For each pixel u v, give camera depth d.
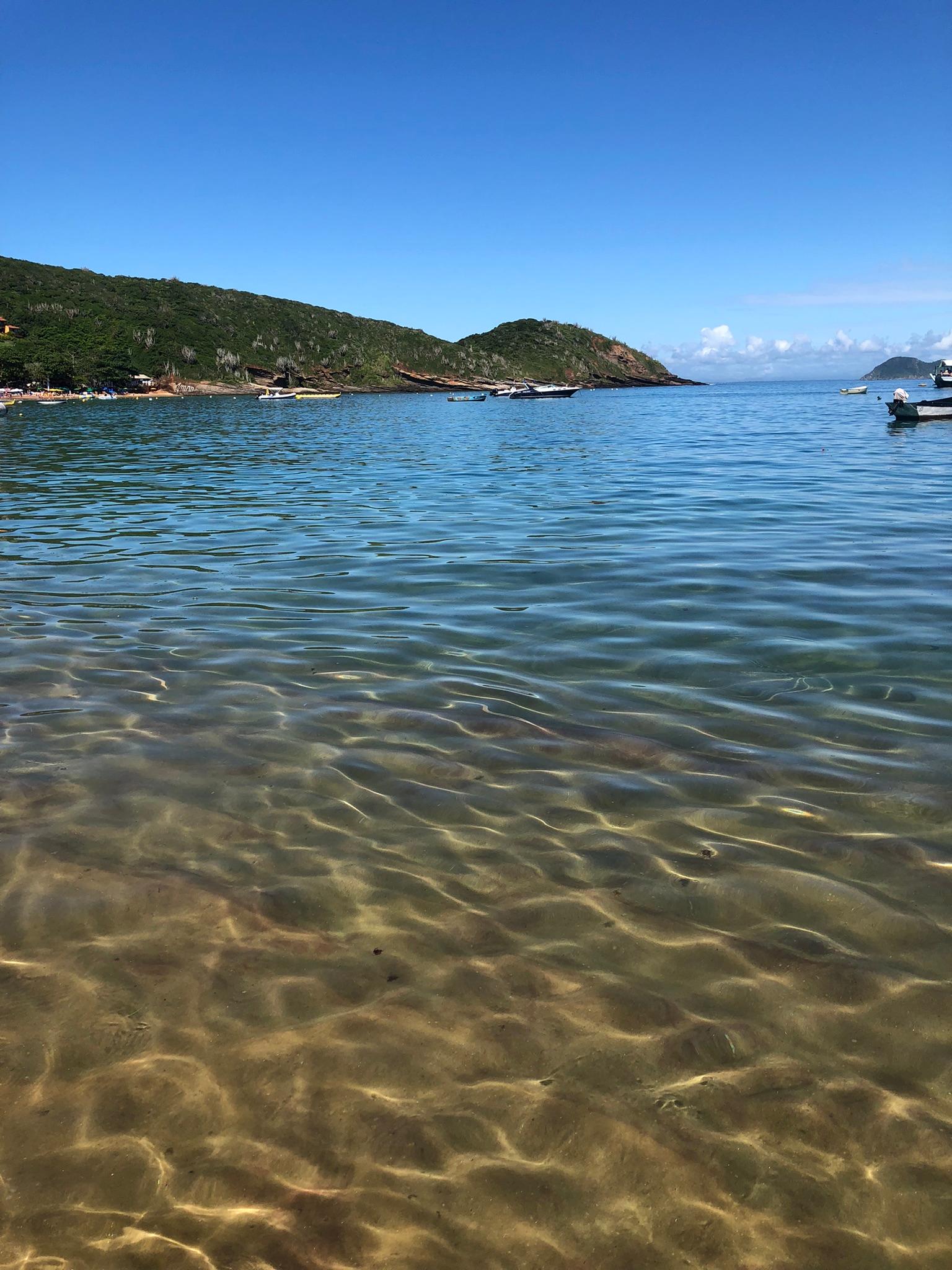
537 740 4.93
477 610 7.82
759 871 3.65
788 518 12.57
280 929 3.32
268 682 5.96
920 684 5.68
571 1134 2.42
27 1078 2.62
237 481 19.48
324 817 4.13
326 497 16.33
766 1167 2.32
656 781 4.43
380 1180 2.30
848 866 3.67
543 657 6.40
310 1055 2.70
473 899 3.51
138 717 5.32
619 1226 2.18
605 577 8.98
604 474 19.30
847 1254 2.10
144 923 3.35
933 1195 2.24
